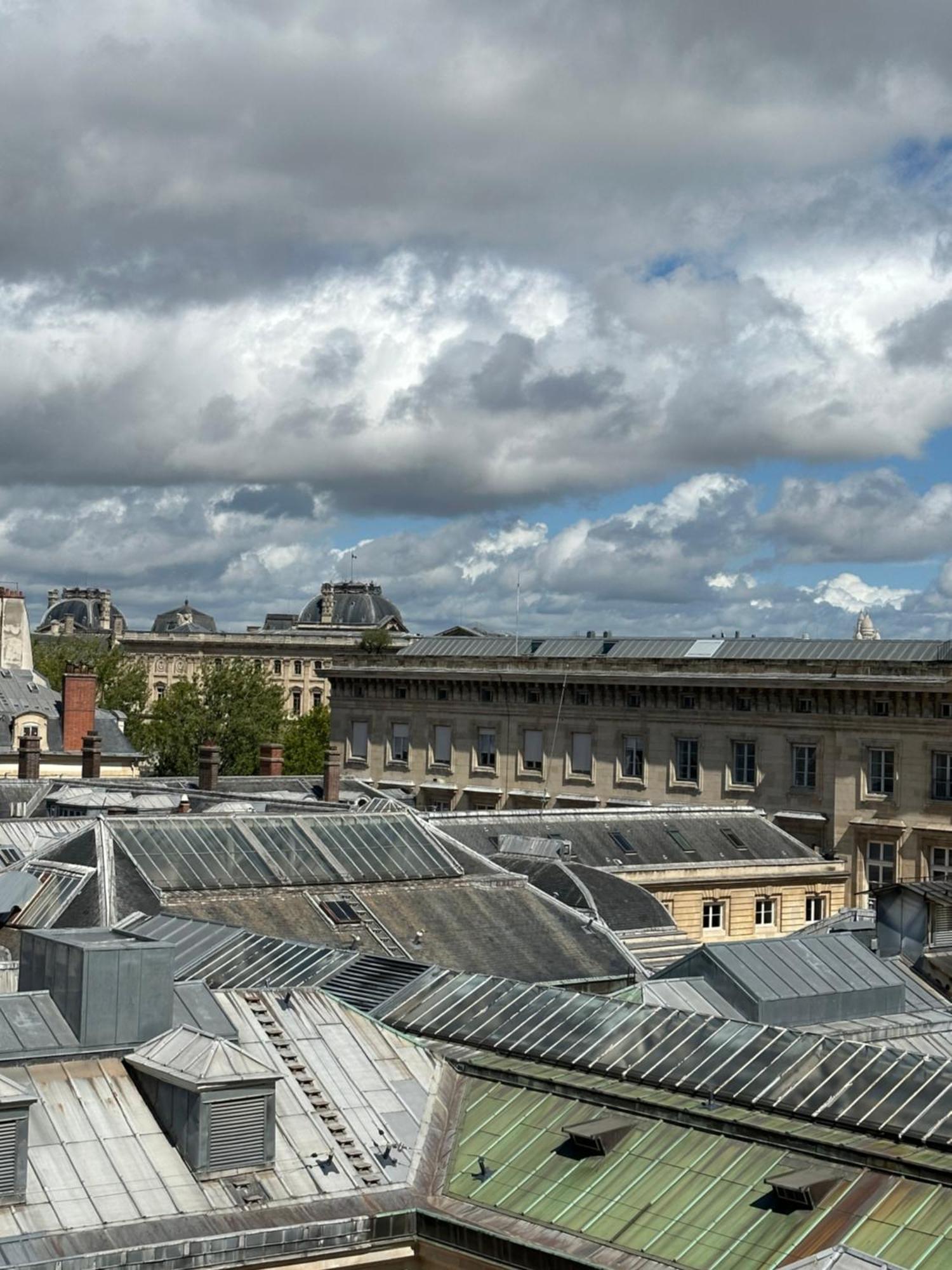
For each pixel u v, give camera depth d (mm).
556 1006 45000
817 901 117312
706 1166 35969
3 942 69750
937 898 64938
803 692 134375
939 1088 37000
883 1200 33531
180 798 107625
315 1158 37438
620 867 105250
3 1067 37531
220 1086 36125
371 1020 43844
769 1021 52812
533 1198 36312
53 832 83938
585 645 165500
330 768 123125
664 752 144000
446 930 71812
